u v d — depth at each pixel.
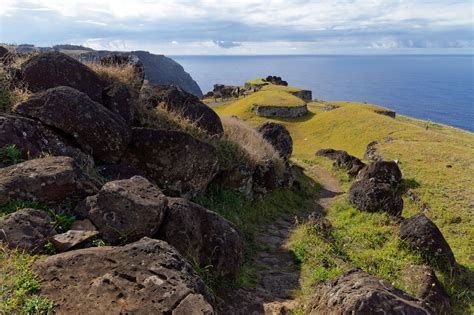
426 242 8.99
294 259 8.38
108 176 7.12
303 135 43.81
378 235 10.47
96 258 4.14
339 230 10.99
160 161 8.49
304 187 17.11
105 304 3.60
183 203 6.00
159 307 3.58
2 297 3.54
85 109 7.14
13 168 5.32
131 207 5.20
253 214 11.15
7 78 8.19
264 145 15.39
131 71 11.05
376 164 17.88
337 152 29.41
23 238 4.40
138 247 4.29
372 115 42.81
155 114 10.21
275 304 5.94
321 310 4.83
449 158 21.31
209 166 9.48
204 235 6.27
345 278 5.07
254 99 55.69
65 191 5.38
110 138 7.39
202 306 3.63
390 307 4.20
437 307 6.75
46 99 6.93
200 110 12.08
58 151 6.55
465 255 10.63
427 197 15.75
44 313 3.48
